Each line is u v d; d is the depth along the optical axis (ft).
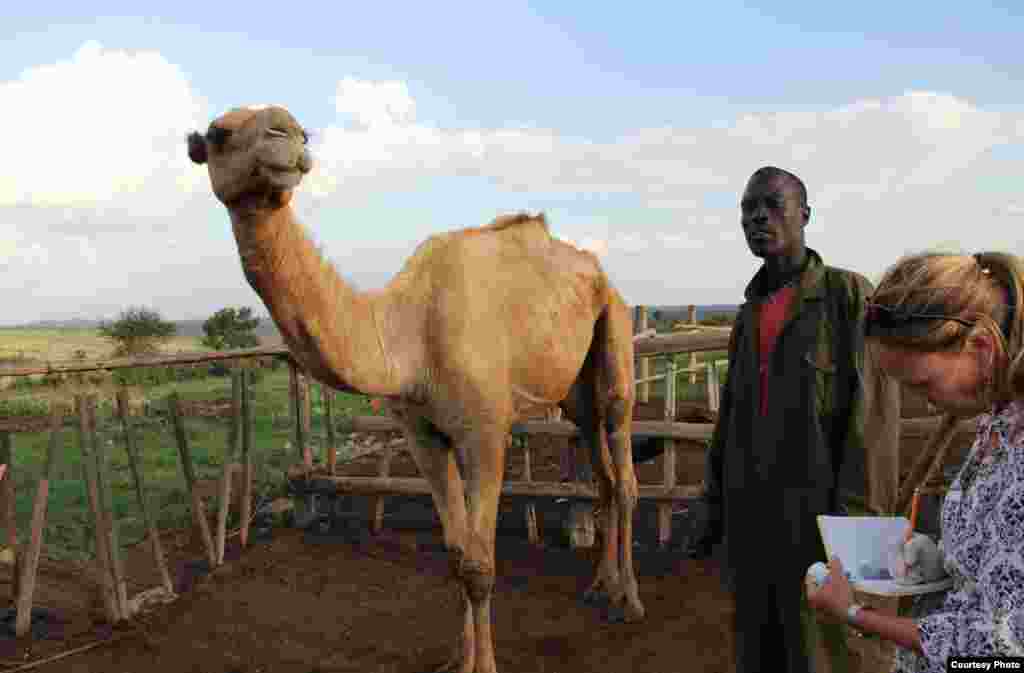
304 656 16.03
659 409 37.50
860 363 9.41
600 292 18.70
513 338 15.40
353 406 47.60
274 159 9.35
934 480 20.44
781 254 10.20
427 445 15.07
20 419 39.83
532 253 17.03
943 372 5.24
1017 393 4.86
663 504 22.38
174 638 16.66
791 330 9.83
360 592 19.39
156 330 110.73
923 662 5.67
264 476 28.78
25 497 26.27
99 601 18.30
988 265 5.35
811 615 9.45
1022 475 4.70
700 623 17.46
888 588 5.86
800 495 9.57
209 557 20.67
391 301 13.76
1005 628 4.54
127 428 18.56
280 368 77.41
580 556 22.13
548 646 16.57
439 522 24.99
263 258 10.32
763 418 10.01
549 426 22.99
